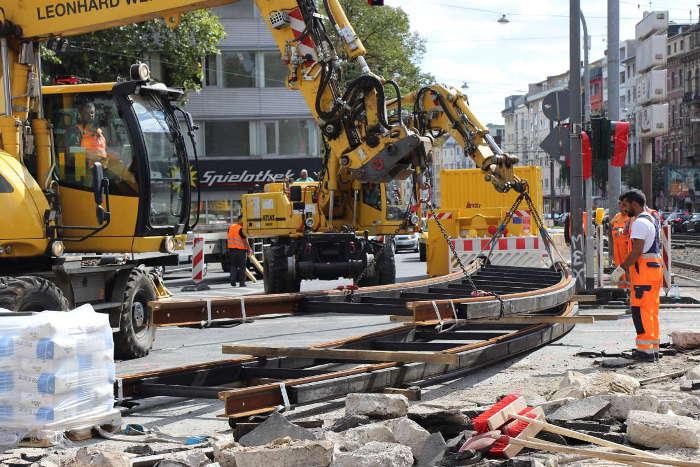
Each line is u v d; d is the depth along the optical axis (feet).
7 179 39.63
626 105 419.33
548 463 20.53
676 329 47.11
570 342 43.09
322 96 43.60
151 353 44.09
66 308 38.88
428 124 46.78
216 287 86.43
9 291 36.73
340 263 71.72
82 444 24.38
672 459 20.22
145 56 127.54
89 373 24.70
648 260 36.37
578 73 61.57
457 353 32.07
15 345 23.49
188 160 45.65
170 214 44.93
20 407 23.41
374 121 42.27
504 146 599.57
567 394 27.91
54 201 41.88
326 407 29.35
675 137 379.14
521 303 37.14
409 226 74.38
